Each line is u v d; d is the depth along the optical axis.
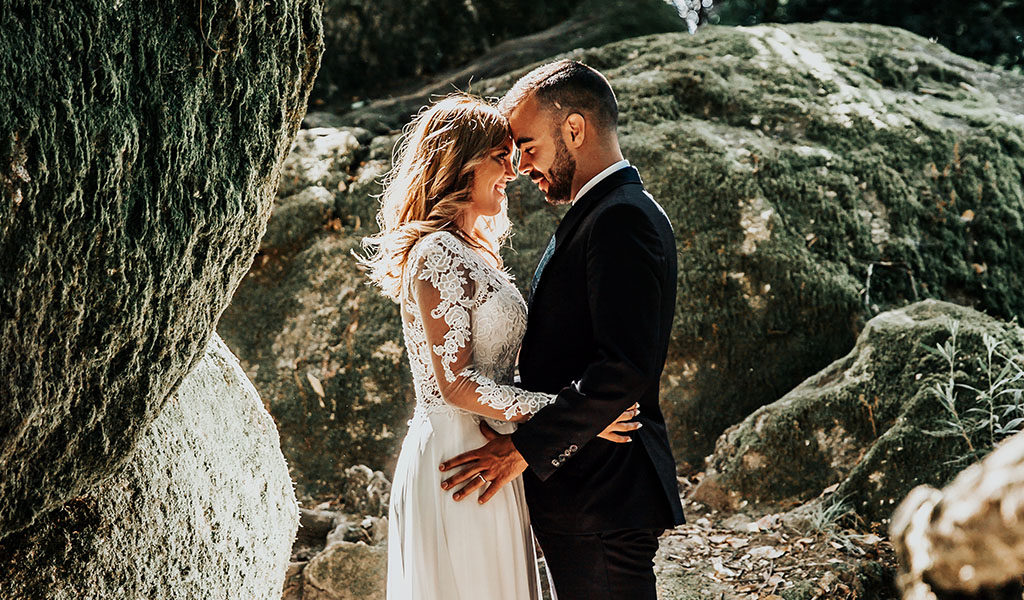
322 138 5.89
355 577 3.86
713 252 5.27
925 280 5.33
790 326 5.16
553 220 5.41
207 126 2.11
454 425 2.73
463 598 2.69
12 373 1.76
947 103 6.02
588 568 2.75
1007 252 5.46
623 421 2.70
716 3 8.59
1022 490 0.85
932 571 0.92
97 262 1.88
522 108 2.83
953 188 5.56
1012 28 7.30
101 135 1.83
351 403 5.10
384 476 4.97
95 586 2.19
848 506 4.22
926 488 0.99
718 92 5.85
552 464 2.58
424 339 2.76
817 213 5.39
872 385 4.58
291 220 5.50
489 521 2.71
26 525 1.96
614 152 2.82
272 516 3.08
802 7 7.96
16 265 1.71
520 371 2.85
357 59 6.96
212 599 2.59
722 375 5.12
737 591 3.79
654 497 2.74
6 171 1.66
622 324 2.56
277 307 5.34
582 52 6.33
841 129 5.71
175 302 2.14
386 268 2.86
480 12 7.06
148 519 2.37
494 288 2.70
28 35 1.68
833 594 3.75
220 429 2.86
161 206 2.01
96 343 1.94
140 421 2.16
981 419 4.30
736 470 4.57
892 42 6.48
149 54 1.94
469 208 2.79
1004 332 4.59
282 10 2.22
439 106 2.85
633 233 2.61
